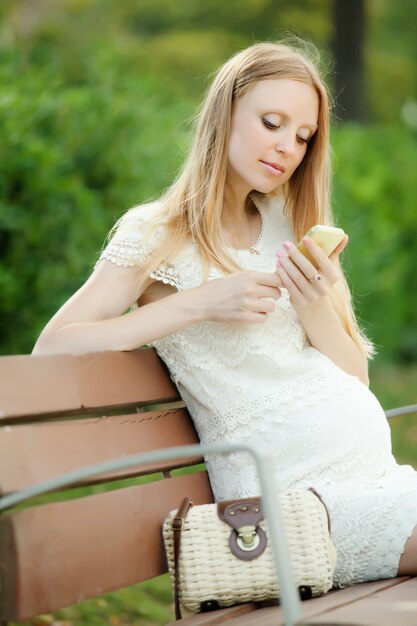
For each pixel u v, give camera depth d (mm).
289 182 3508
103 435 2938
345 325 3475
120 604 4516
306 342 3396
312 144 3424
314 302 3152
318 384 3234
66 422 2854
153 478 6102
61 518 2652
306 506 2891
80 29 17109
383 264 10125
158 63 17781
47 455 2719
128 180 6516
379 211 10289
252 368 3209
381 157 10648
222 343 3193
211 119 3311
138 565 2859
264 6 19859
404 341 10516
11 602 2520
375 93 19891
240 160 3258
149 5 19422
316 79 3311
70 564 2645
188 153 3656
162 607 4551
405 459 7211
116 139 6477
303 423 3162
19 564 2523
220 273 3256
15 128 5875
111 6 18188
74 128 6309
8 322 6004
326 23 19969
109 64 6914
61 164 6113
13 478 2592
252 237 3451
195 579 2805
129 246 3203
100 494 2807
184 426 3273
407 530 3014
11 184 5848
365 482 3186
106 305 3166
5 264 5926
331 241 3109
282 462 3152
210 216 3262
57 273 6027
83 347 3033
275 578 2809
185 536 2830
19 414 2703
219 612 2768
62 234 6008
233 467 3174
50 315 6035
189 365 3207
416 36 20969
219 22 19906
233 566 2809
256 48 3332
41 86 6367
